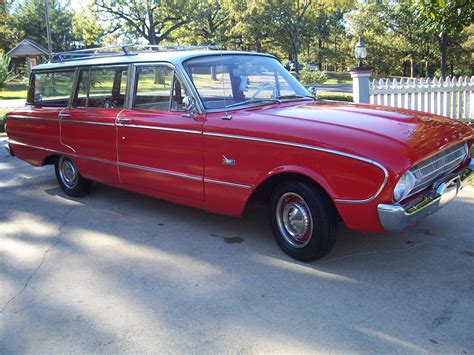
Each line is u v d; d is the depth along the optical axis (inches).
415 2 341.1
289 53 2310.5
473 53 2089.1
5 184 301.1
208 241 192.2
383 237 187.5
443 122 172.2
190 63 191.6
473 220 201.9
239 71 200.1
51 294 154.3
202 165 183.5
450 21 315.9
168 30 2224.4
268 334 126.4
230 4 1974.7
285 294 147.0
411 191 146.5
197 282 157.9
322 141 149.4
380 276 156.3
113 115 218.2
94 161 233.6
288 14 1851.6
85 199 259.4
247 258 174.4
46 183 300.2
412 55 2201.0
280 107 186.1
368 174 140.6
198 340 125.4
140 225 214.7
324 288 149.6
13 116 285.3
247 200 172.6
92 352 122.5
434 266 161.9
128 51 223.5
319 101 203.2
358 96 386.9
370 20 2288.4
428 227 195.9
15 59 2202.3
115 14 2172.7
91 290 155.9
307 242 163.0
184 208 235.6
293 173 159.8
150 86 203.8
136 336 128.6
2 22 1738.4
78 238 202.5
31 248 193.9
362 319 131.6
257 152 164.7
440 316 131.7
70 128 243.0
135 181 214.8
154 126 197.8
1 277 168.2
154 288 155.1
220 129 174.4
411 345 119.2
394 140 144.8
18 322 138.2
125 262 176.2
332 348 119.2
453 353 115.6
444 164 161.6
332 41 2792.8
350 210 146.9
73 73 241.6
